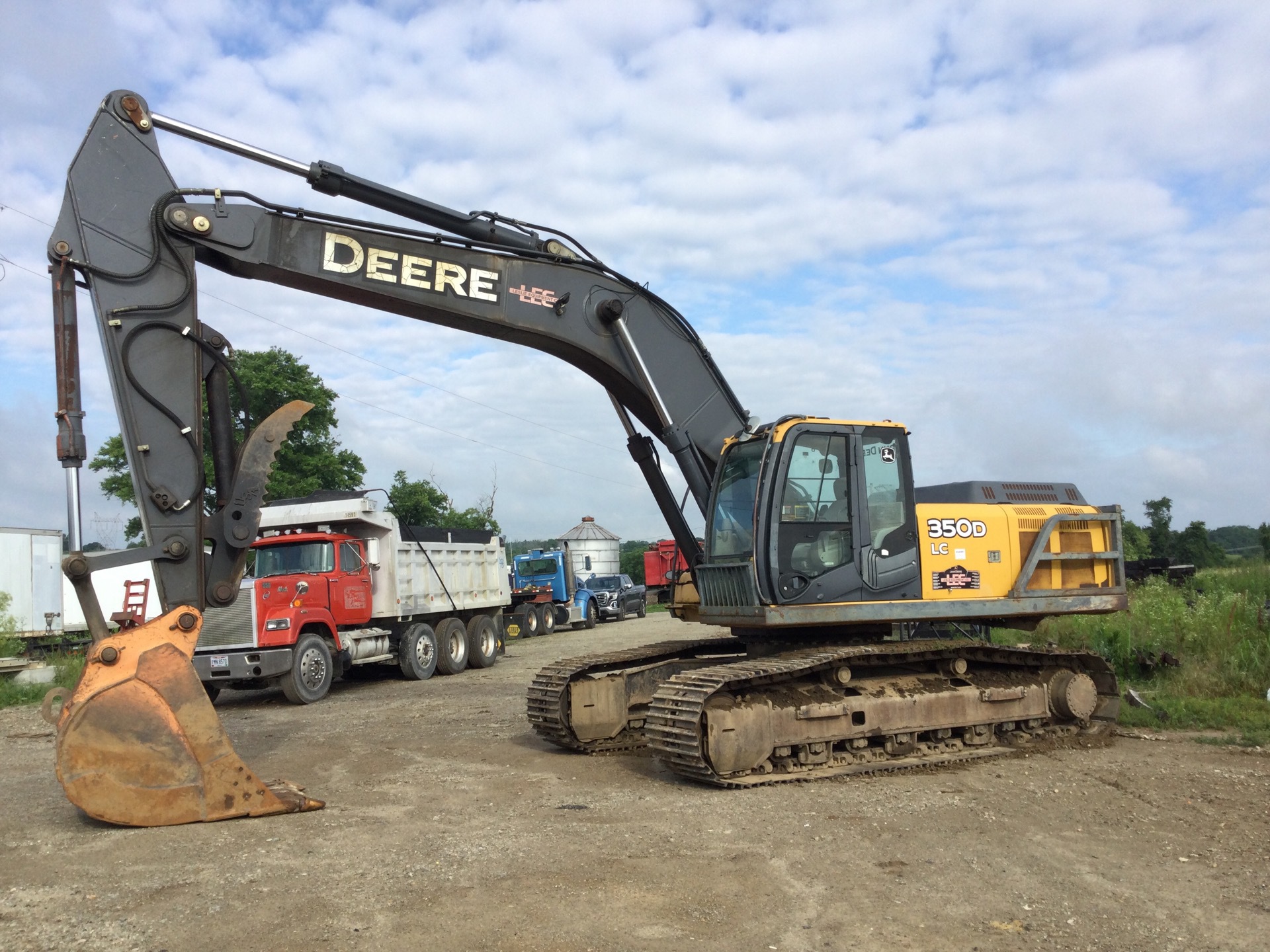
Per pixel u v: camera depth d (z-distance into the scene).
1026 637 14.00
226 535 7.09
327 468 36.44
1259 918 4.63
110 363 6.86
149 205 7.05
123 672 6.60
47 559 23.81
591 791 7.57
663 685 8.03
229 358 7.34
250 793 6.74
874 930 4.50
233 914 4.80
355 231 7.61
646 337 8.66
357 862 5.62
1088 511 9.68
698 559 9.40
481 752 9.40
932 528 8.88
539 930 4.52
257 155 7.30
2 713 13.93
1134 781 7.57
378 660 16.44
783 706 7.95
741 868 5.41
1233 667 11.66
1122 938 4.41
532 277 8.23
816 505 8.27
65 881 5.39
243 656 13.47
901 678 8.91
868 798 7.12
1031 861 5.54
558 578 30.42
